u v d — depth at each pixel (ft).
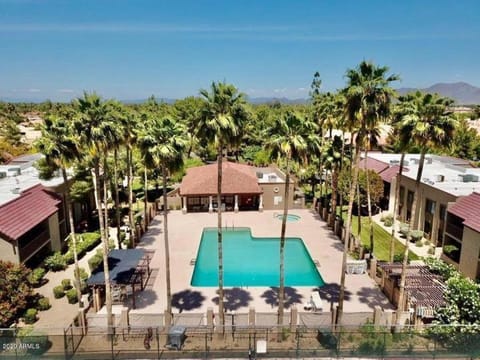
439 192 114.21
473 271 89.25
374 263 93.04
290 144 65.41
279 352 62.95
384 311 72.23
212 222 141.08
